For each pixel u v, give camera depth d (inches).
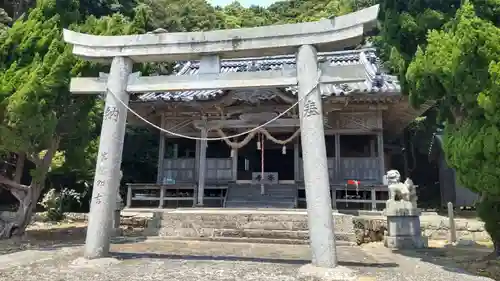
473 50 235.6
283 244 426.9
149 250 367.6
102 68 426.9
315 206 264.2
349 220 457.4
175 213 497.4
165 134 714.8
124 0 1178.6
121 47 324.2
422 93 301.3
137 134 929.5
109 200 299.7
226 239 446.9
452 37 269.3
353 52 833.5
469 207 752.3
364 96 598.2
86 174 695.1
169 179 701.9
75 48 332.8
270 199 649.0
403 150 949.2
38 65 376.5
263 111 650.8
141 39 321.7
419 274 255.3
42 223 604.1
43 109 367.6
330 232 260.5
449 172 856.3
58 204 645.3
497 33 231.9
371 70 704.4
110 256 308.2
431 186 957.8
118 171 309.7
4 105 353.7
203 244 420.5
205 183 696.4
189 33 315.3
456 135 271.0
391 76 634.2
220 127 667.4
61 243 418.3
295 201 639.1
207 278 238.1
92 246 290.5
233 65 830.5
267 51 306.2
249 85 300.7
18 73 374.0
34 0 898.7
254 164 936.3
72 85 329.7
